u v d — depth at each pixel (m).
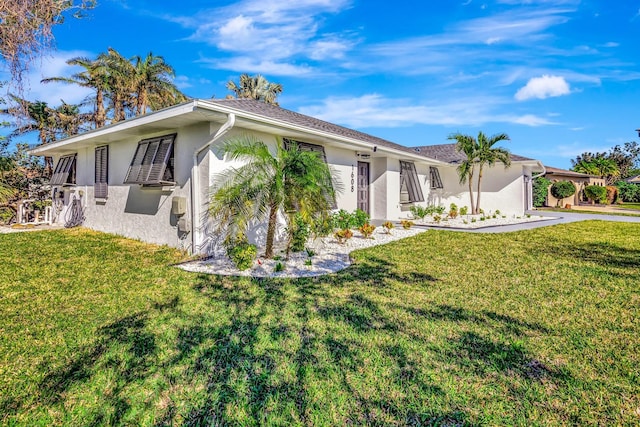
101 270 5.93
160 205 8.20
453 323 3.71
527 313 4.01
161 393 2.51
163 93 25.12
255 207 6.24
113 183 9.94
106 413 2.31
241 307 4.14
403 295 4.62
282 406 2.38
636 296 4.63
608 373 2.77
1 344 3.24
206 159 6.98
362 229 9.20
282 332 3.46
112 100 24.52
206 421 2.24
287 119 8.24
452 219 14.83
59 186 12.81
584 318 3.87
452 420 2.26
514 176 17.48
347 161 11.36
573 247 8.32
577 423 2.23
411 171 15.16
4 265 6.27
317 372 2.77
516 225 13.24
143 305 4.24
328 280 5.30
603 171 39.09
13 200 13.93
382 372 2.78
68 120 21.14
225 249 6.98
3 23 4.96
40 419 2.26
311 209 6.40
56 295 4.62
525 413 2.32
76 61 21.78
